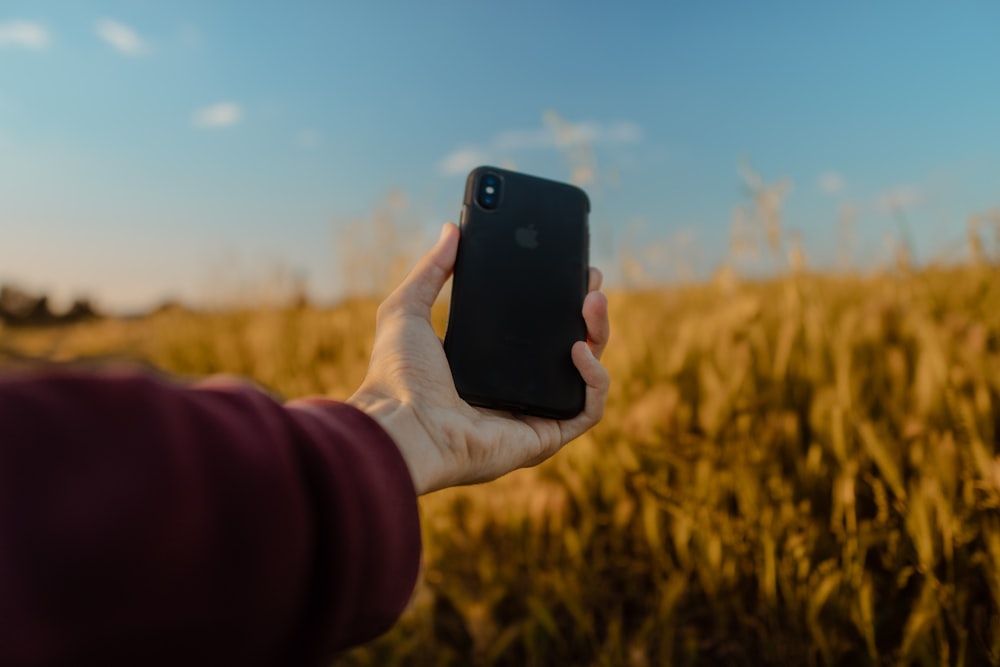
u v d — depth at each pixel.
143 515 0.34
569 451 2.33
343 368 3.85
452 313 1.19
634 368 2.76
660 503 2.01
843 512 1.87
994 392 1.92
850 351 2.37
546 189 1.32
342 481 0.50
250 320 6.14
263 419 0.47
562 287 1.26
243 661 0.40
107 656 0.33
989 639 1.53
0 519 0.30
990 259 2.45
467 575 2.19
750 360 2.43
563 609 2.04
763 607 1.78
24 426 0.32
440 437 0.91
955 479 1.68
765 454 2.07
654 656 1.82
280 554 0.42
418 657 1.97
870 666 1.56
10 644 0.30
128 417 0.37
